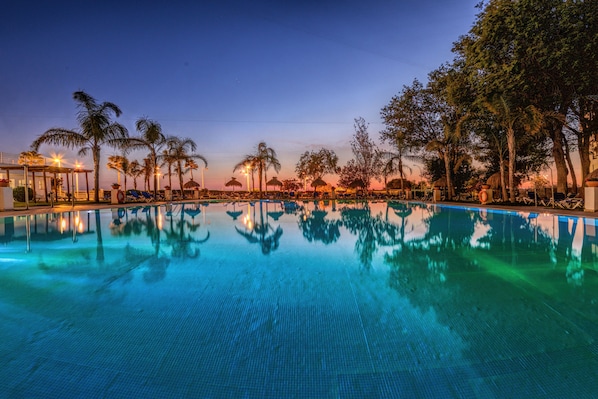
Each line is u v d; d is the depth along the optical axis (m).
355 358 2.12
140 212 13.51
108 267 4.41
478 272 4.09
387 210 14.21
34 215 11.43
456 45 18.22
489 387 1.83
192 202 21.97
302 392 1.81
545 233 7.14
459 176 23.70
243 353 2.18
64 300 3.14
